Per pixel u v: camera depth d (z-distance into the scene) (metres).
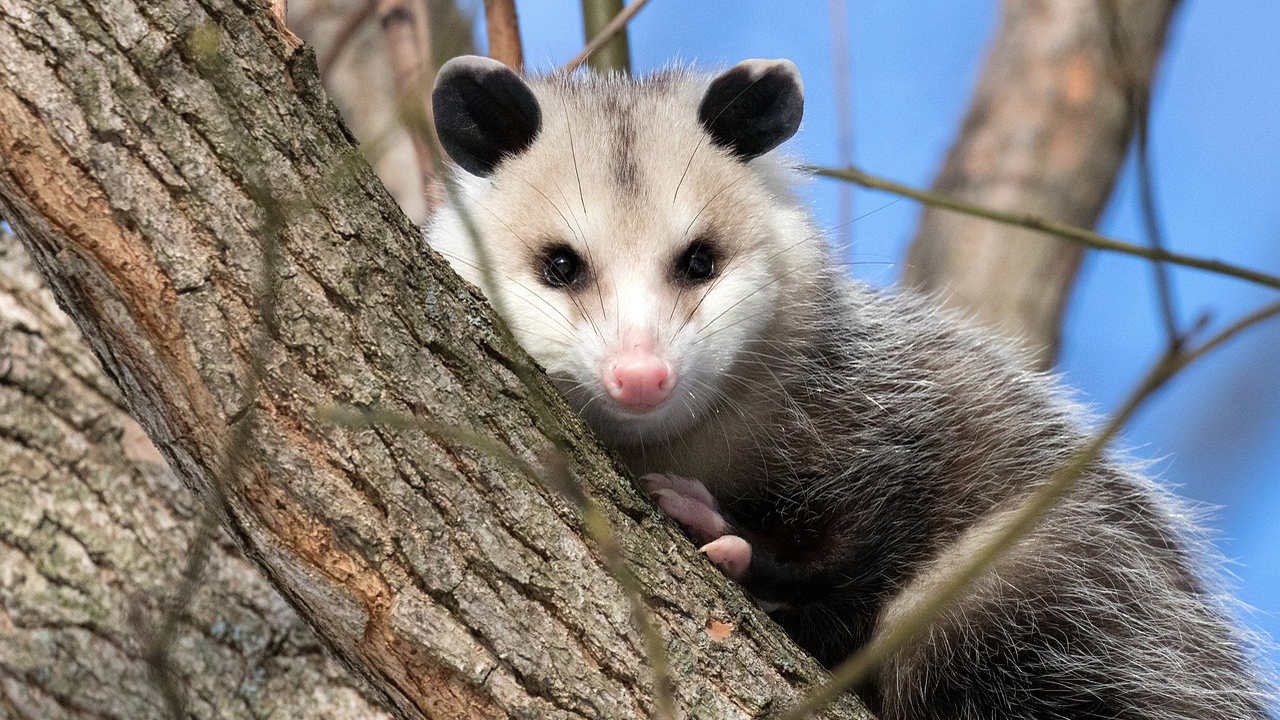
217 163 2.84
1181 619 4.89
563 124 4.55
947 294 6.61
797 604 4.52
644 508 3.29
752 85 4.58
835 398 4.74
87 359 4.56
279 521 2.92
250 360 2.86
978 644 4.61
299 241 2.90
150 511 4.43
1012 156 7.02
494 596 3.00
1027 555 4.65
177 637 4.22
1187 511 5.21
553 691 3.02
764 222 4.57
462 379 3.07
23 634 4.26
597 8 5.20
